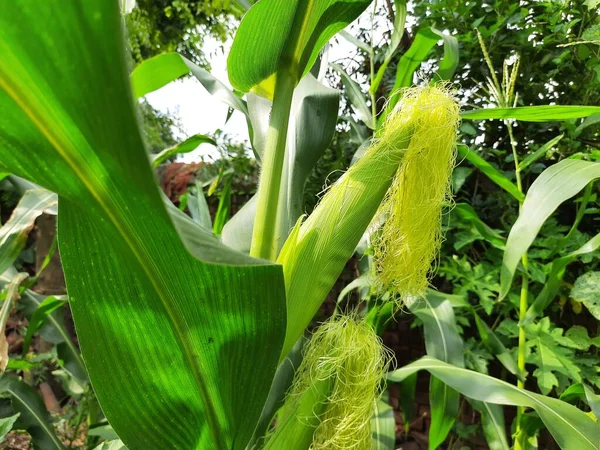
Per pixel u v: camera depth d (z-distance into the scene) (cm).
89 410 80
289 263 28
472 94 91
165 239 17
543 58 87
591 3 71
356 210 29
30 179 15
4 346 51
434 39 58
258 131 46
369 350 30
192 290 19
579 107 40
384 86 98
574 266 81
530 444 63
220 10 173
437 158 32
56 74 11
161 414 23
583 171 43
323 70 55
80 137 13
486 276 78
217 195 126
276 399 42
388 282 35
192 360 22
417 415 100
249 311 20
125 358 22
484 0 89
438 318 61
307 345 32
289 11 26
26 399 64
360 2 27
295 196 41
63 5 10
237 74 29
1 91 12
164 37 191
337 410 30
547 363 68
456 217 81
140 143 12
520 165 62
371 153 30
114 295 20
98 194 15
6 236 52
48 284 128
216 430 24
